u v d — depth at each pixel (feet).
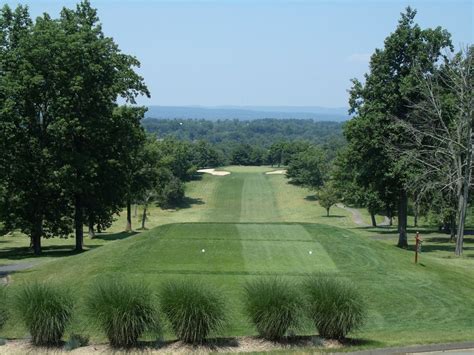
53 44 112.06
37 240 126.31
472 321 50.19
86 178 121.49
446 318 51.11
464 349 37.14
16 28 120.78
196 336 35.58
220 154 528.63
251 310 37.01
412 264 72.59
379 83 126.72
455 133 126.11
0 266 98.17
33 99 113.80
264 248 74.79
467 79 122.52
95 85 119.14
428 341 38.04
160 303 36.32
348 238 82.43
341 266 67.46
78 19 124.88
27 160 117.08
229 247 75.05
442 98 124.16
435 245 154.20
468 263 105.50
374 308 53.21
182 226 89.25
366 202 227.40
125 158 127.65
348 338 38.47
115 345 35.50
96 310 35.45
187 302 35.50
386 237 182.70
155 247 75.00
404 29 126.11
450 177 122.52
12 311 37.58
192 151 458.91
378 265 69.31
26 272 77.51
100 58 120.06
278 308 36.22
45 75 114.21
